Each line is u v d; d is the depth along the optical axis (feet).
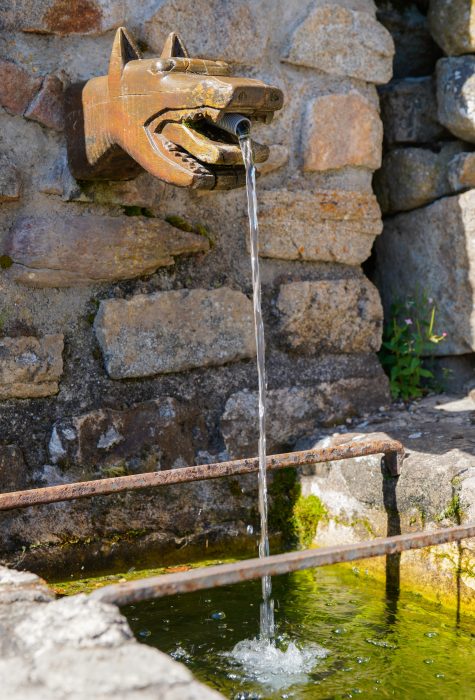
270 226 10.98
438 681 7.75
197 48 10.43
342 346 11.58
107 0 9.92
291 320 11.17
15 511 9.57
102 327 10.06
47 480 9.78
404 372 11.96
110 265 10.02
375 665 8.04
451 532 7.60
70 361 10.02
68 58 9.81
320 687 7.65
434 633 8.65
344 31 11.27
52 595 6.29
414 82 12.33
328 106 11.24
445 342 12.10
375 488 9.80
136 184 10.11
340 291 11.49
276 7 10.96
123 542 10.07
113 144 8.96
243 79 8.03
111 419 10.13
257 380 11.05
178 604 9.41
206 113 7.88
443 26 11.76
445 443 9.92
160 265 10.41
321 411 11.30
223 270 10.87
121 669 5.15
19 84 9.56
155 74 8.25
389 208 12.55
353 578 10.04
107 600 5.99
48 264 9.69
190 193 10.62
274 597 9.57
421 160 12.07
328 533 10.45
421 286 12.32
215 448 10.75
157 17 10.14
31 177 9.71
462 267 11.72
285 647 8.40
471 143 12.09
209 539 10.55
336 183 11.50
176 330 10.44
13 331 9.71
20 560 9.52
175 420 10.46
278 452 11.05
